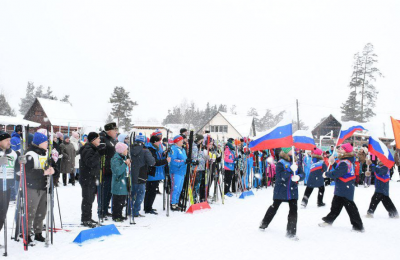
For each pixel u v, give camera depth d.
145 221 6.05
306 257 4.20
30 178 4.28
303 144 11.64
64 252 4.11
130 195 5.89
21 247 4.23
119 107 43.91
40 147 4.39
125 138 7.79
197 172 7.95
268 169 12.80
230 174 9.77
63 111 32.72
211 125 45.22
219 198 9.28
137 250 4.29
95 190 5.48
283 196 5.17
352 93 43.28
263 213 7.09
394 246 4.77
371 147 6.75
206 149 8.73
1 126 19.11
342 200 5.76
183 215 6.73
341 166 5.64
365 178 13.45
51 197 4.37
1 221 3.99
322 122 42.97
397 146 6.23
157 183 6.95
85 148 5.29
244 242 4.82
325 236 5.30
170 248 4.42
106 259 3.90
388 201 6.80
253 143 5.80
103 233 4.83
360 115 42.47
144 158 6.37
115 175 5.87
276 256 4.21
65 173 10.37
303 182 14.46
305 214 7.26
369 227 5.98
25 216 4.12
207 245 4.62
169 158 6.90
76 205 7.24
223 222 6.14
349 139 28.41
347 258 4.20
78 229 5.20
